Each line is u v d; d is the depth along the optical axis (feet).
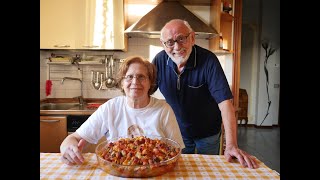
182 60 5.12
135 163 2.95
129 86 4.04
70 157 3.33
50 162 3.42
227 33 9.58
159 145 3.34
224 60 9.73
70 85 9.83
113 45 8.64
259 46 18.11
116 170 2.94
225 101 4.83
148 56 9.73
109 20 8.58
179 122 5.98
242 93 18.28
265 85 18.13
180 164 3.39
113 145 3.42
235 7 9.52
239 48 9.62
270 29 17.90
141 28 8.16
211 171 3.18
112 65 9.70
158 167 2.92
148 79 4.18
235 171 3.19
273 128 18.02
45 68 9.75
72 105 9.62
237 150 3.65
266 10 17.79
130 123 4.24
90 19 8.62
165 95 5.87
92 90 9.87
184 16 8.51
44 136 8.09
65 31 8.66
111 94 9.87
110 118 4.24
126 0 9.02
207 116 5.88
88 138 4.17
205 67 5.21
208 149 6.24
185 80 5.46
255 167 3.30
